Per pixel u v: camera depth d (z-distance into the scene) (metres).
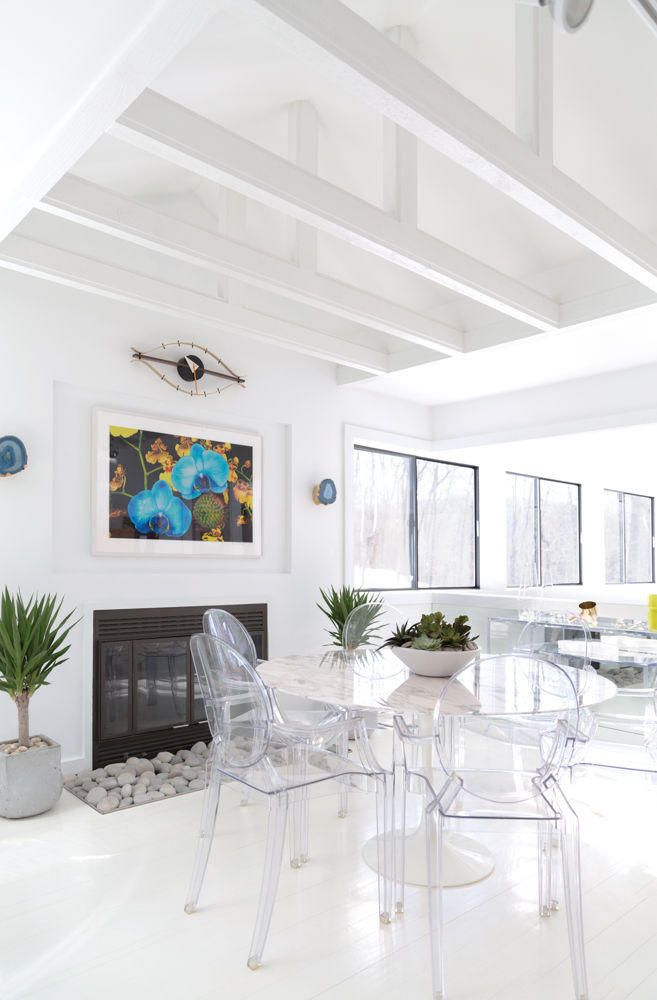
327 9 1.71
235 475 4.51
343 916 2.29
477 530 6.76
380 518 5.88
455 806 1.96
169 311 3.51
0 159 2.14
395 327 3.74
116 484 3.89
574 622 4.30
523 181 2.32
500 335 3.99
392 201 2.87
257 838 2.93
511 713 1.96
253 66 2.96
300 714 3.15
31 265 2.98
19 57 1.69
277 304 4.12
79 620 3.69
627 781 3.67
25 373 3.54
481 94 3.15
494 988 1.91
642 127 2.96
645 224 3.44
